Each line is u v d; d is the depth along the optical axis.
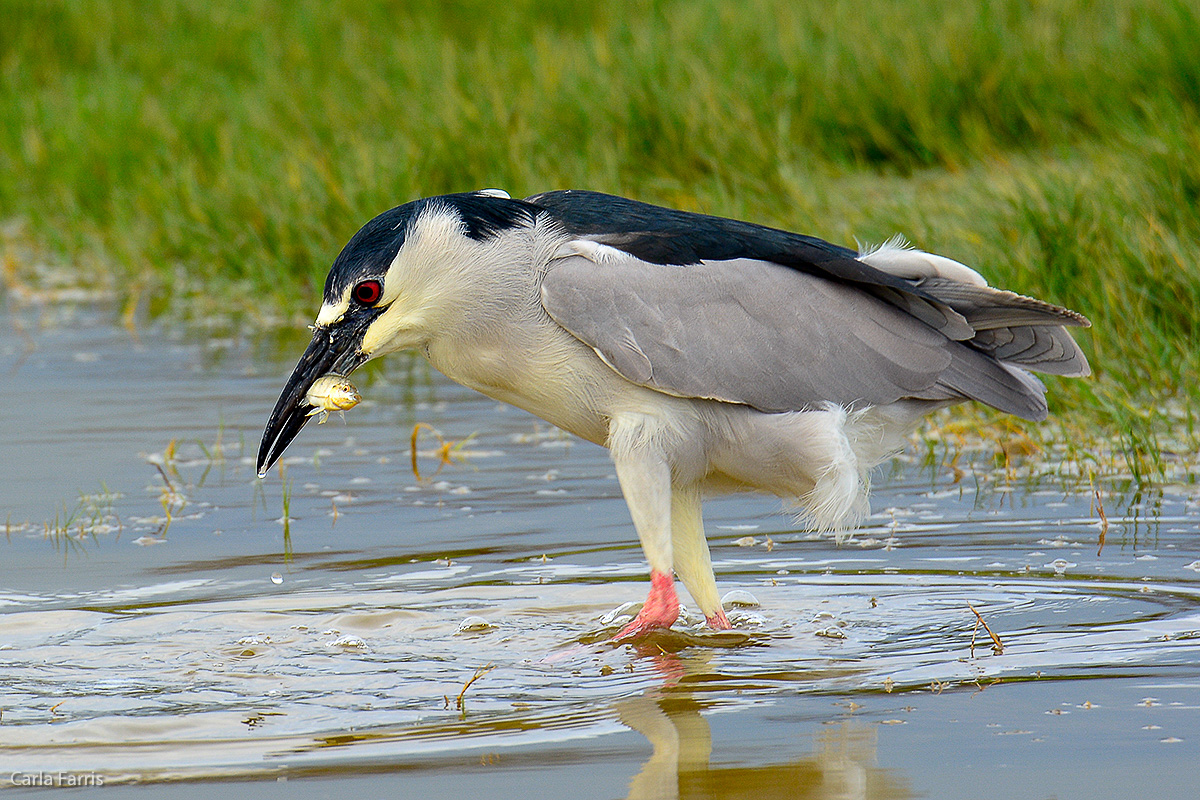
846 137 19.42
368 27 28.41
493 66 23.02
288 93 23.95
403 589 8.89
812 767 6.03
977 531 9.80
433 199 8.60
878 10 22.72
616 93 20.14
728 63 21.34
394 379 15.33
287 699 7.13
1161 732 6.27
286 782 6.02
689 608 8.89
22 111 26.19
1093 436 11.74
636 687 7.22
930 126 18.97
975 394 8.64
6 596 8.82
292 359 15.74
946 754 6.12
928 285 8.66
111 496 11.05
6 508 10.78
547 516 10.43
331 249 18.30
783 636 8.02
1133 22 20.94
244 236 19.42
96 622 8.34
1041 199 14.41
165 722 6.81
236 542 9.91
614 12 26.30
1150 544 9.32
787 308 8.48
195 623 8.32
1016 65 19.89
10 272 20.81
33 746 6.52
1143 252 13.04
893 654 7.60
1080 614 8.10
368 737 6.55
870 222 15.29
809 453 8.39
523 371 8.48
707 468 8.59
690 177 18.67
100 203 22.56
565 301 8.27
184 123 23.70
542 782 5.95
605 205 8.72
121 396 14.24
